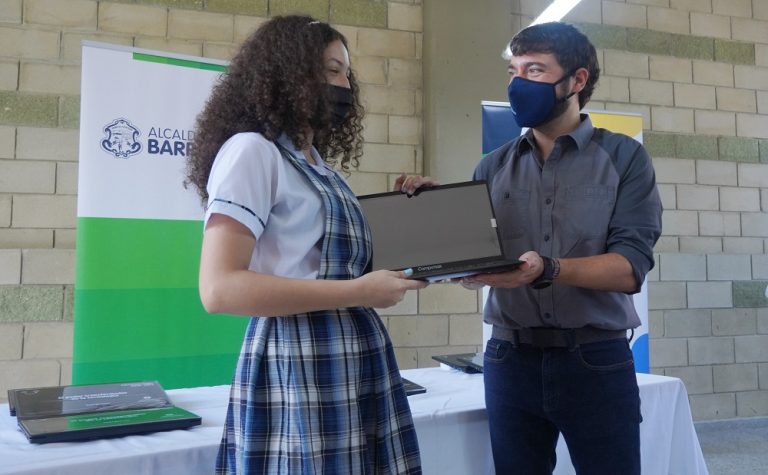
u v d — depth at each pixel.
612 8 3.97
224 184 0.83
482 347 3.50
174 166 2.25
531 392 1.27
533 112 1.33
